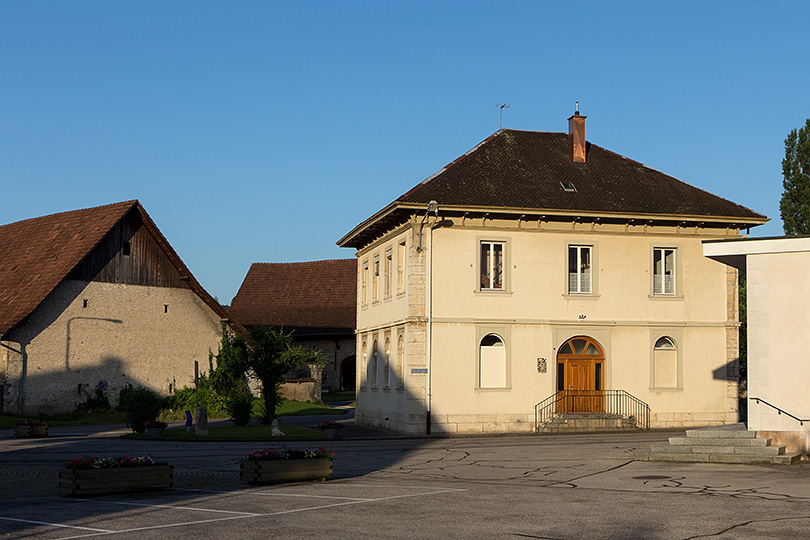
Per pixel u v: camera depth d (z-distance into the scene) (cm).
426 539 1173
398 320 3588
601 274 3584
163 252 5200
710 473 1977
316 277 7625
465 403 3425
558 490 1714
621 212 3538
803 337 2298
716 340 3659
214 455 2625
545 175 3719
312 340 7062
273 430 3316
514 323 3491
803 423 2277
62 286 4753
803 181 5684
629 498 1574
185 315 5272
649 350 3600
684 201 3691
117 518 1367
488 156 3781
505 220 3512
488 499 1568
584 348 3575
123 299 5003
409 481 1928
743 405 4416
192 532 1233
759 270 2359
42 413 4619
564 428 3456
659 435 3247
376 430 3741
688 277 3659
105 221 4991
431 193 3444
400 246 3647
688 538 1170
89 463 1698
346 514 1388
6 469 2253
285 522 1313
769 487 1705
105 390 4875
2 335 4450
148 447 2956
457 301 3453
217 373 5041
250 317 7362
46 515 1405
